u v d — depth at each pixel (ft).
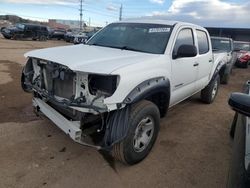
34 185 9.65
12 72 29.50
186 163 11.90
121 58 11.02
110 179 10.30
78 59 10.06
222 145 14.01
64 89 10.22
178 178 10.71
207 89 20.93
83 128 10.02
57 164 11.05
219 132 15.76
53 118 10.78
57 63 9.92
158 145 13.39
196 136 14.96
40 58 10.92
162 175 10.82
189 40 15.29
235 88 31.73
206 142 14.25
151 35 13.92
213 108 20.81
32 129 14.08
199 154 12.84
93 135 10.21
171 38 13.37
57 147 12.39
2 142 12.55
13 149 11.98
